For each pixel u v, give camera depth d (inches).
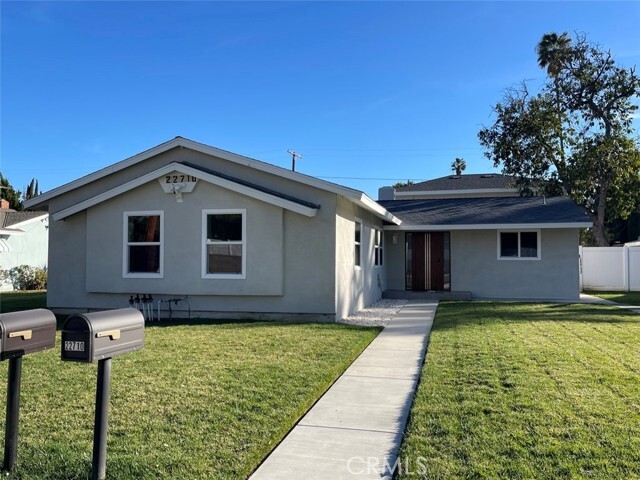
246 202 455.5
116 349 138.8
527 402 204.1
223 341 342.0
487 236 685.3
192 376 247.9
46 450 161.8
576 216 657.6
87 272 486.0
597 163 1116.5
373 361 297.1
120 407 202.1
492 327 397.7
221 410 198.5
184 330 392.5
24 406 204.7
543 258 668.7
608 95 1174.3
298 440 176.6
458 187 1253.7
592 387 224.4
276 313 454.9
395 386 243.8
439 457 155.6
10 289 916.6
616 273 828.6
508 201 777.6
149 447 163.2
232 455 158.4
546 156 1192.2
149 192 475.2
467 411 195.6
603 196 1133.7
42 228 1024.9
